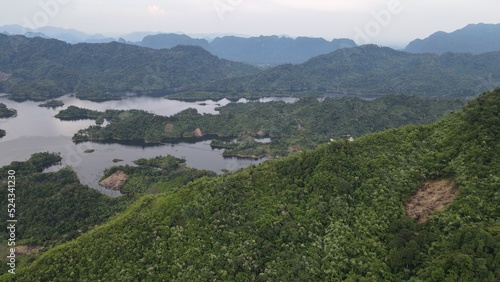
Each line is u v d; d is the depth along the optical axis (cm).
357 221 7806
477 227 6650
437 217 7300
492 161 7944
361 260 7019
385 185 8531
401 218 7625
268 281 7006
